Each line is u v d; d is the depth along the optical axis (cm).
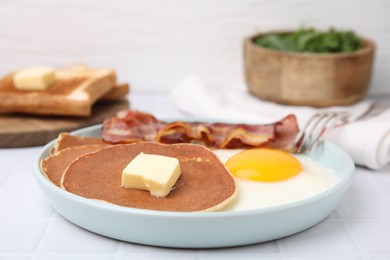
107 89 83
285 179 59
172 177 56
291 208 54
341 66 81
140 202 55
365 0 90
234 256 54
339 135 69
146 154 58
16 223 58
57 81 82
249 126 66
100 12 91
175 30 92
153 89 95
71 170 59
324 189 59
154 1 90
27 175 67
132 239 55
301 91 82
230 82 95
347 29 92
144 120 68
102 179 58
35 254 54
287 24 92
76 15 91
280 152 62
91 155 61
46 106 77
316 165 63
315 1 91
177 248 55
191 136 67
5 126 75
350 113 68
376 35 92
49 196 57
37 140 74
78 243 56
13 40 92
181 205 54
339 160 63
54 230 58
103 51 93
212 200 55
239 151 66
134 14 91
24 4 90
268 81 84
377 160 68
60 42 92
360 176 68
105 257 54
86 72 86
